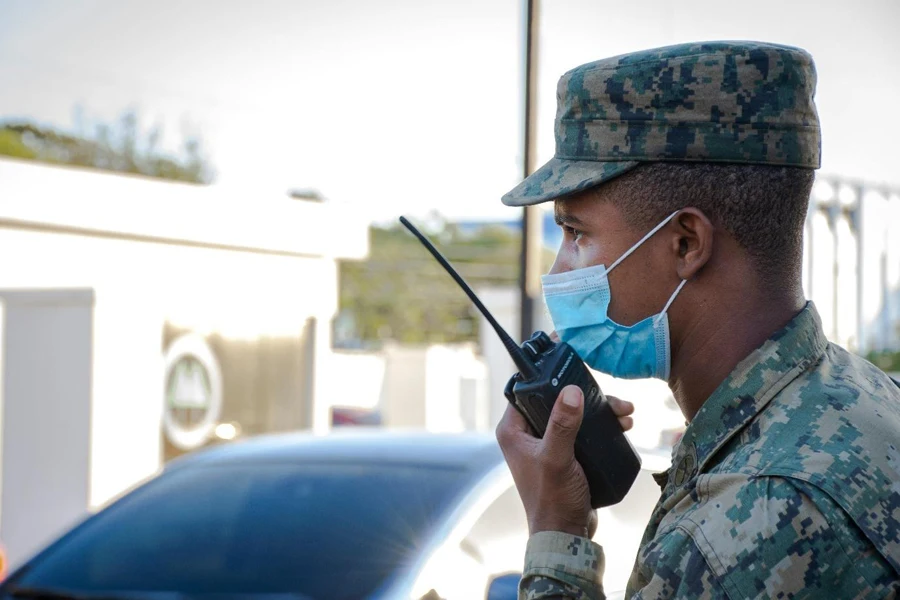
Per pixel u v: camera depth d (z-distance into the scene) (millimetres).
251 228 11633
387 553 2924
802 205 1459
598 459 1550
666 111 1417
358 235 13055
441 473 3260
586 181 1451
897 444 1292
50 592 3193
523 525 3105
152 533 3367
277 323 12117
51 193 9820
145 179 10617
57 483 9547
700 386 1481
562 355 1559
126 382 9812
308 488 3344
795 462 1263
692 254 1443
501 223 40719
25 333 9672
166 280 10875
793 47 1442
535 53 8727
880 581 1202
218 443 11156
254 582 2955
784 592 1208
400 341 36188
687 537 1273
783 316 1443
